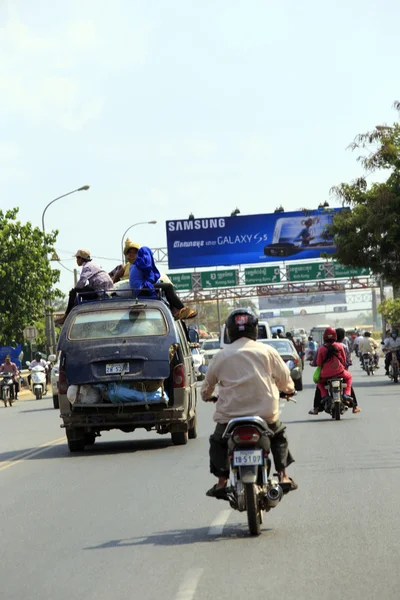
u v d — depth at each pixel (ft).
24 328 222.69
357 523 35.78
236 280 302.45
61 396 65.46
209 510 40.19
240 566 29.48
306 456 57.77
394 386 136.67
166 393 65.82
